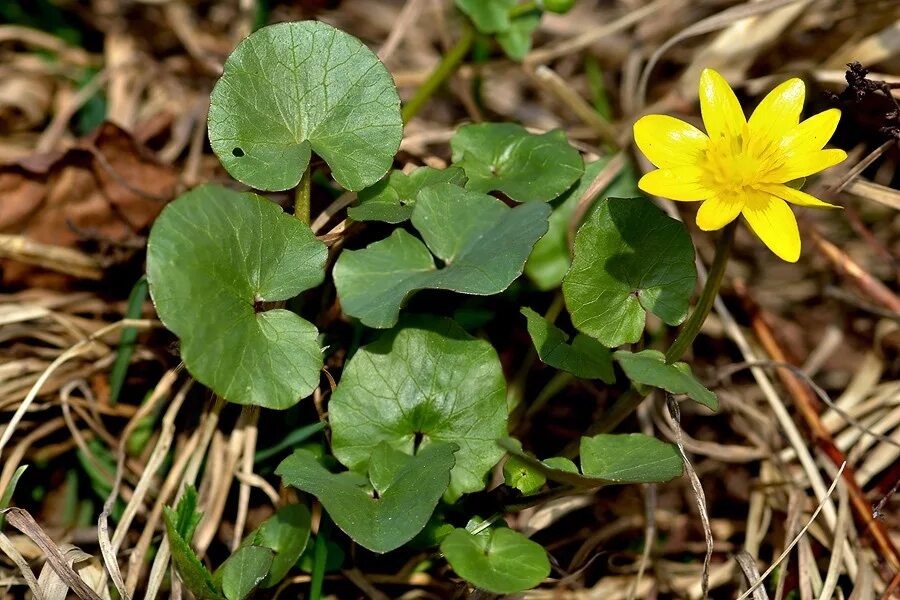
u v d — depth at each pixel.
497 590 0.36
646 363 0.37
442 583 0.40
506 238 0.37
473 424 0.38
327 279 0.41
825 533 0.41
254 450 0.40
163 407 0.41
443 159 0.44
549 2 0.43
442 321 0.39
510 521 0.40
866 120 0.43
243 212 0.38
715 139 0.37
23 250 0.42
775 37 0.45
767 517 0.41
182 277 0.37
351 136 0.39
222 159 0.38
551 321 0.41
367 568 0.40
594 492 0.40
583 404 0.42
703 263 0.45
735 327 0.43
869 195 0.42
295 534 0.38
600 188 0.42
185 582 0.38
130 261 0.43
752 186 0.37
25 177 0.42
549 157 0.40
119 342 0.42
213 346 0.37
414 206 0.38
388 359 0.38
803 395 0.42
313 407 0.40
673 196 0.37
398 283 0.37
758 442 0.42
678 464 0.37
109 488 0.41
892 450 0.41
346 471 0.39
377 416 0.38
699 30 0.43
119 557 0.40
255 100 0.38
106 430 0.42
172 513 0.38
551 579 0.40
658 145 0.38
